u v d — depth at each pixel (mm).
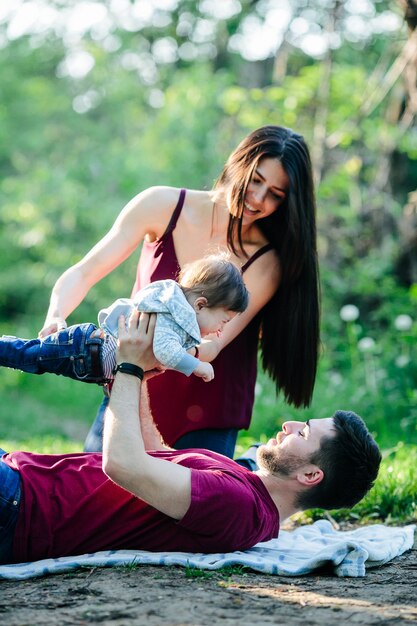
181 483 3367
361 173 12461
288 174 4180
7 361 3803
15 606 2973
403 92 10750
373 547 3832
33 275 19250
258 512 3578
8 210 18219
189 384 4410
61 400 15539
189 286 3748
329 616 2924
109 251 4383
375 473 3707
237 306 3770
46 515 3477
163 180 15578
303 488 3723
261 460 3744
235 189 4195
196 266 3797
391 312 10922
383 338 10664
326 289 12031
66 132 21062
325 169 12203
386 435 8320
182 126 15844
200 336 3672
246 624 2795
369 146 11742
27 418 13531
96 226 17125
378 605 3088
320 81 11859
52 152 21031
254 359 4648
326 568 3604
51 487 3520
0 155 20969
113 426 3350
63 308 4191
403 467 5738
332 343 11562
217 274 3734
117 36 20672
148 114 20250
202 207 4430
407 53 9367
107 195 17547
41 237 17688
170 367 3475
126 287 16703
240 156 4227
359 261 11633
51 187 17438
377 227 11906
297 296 4531
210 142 15352
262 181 4172
